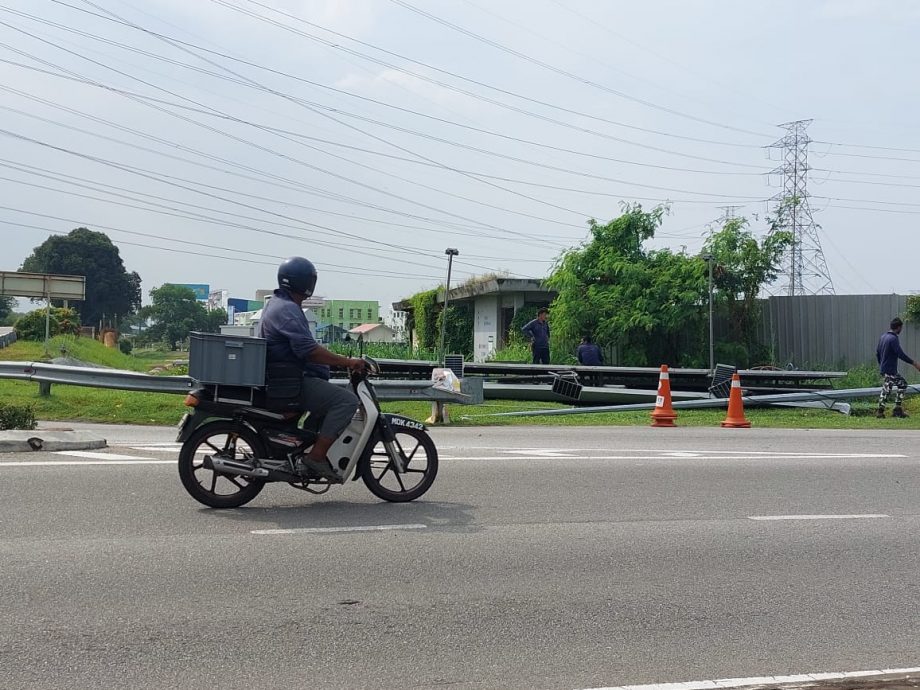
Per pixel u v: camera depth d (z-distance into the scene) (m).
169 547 6.46
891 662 4.84
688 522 7.80
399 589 5.72
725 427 16.81
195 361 7.50
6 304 100.75
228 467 7.57
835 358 26.66
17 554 6.20
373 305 116.75
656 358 26.94
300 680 4.34
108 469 9.20
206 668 4.45
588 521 7.70
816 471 10.55
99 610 5.17
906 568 6.64
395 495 8.18
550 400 21.27
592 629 5.18
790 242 27.42
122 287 99.50
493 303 34.66
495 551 6.65
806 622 5.43
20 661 4.46
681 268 26.34
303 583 5.76
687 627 5.27
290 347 7.57
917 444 13.55
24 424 11.50
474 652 4.77
